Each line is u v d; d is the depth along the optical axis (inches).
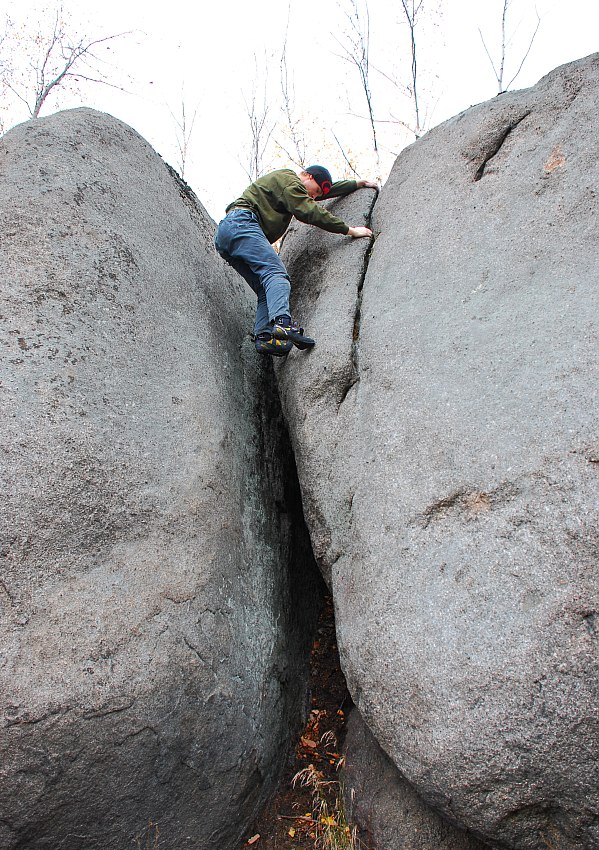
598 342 102.9
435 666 99.3
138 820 104.7
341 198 182.1
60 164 133.5
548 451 99.1
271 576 145.3
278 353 155.1
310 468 140.2
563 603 91.0
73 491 104.3
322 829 121.3
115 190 141.4
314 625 169.0
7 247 118.6
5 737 91.7
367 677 109.0
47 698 94.0
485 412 110.3
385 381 129.0
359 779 124.5
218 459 131.4
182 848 110.1
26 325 112.2
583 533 92.2
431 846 109.0
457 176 148.2
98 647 99.6
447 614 101.2
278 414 174.1
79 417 109.3
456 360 120.2
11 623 95.3
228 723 114.8
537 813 93.5
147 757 102.6
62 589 99.7
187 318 143.8
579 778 89.0
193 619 112.1
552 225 123.6
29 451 102.6
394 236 153.5
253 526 143.3
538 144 136.9
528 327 113.8
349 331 146.5
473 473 106.5
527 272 122.1
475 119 152.3
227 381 150.9
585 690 87.9
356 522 123.3
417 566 108.1
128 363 121.9
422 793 100.9
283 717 136.9
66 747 95.3
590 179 122.3
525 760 90.8
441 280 134.9
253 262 157.5
